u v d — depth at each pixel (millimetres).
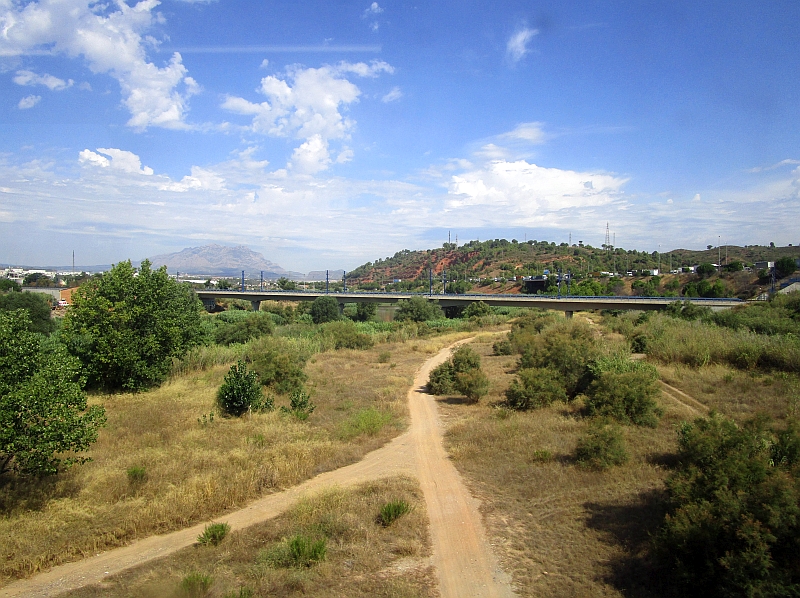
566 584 8664
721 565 7617
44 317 51344
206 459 15227
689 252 182000
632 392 18891
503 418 20453
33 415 11656
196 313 35062
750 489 8336
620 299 73250
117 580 9141
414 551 9953
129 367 25719
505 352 40750
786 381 23219
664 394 22938
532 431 18109
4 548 9914
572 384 23781
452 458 16281
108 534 10727
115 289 26328
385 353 41344
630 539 10000
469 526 11211
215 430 18672
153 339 26172
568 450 15844
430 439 18562
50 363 12797
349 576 9000
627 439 16391
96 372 25469
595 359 24312
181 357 31000
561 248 192000
